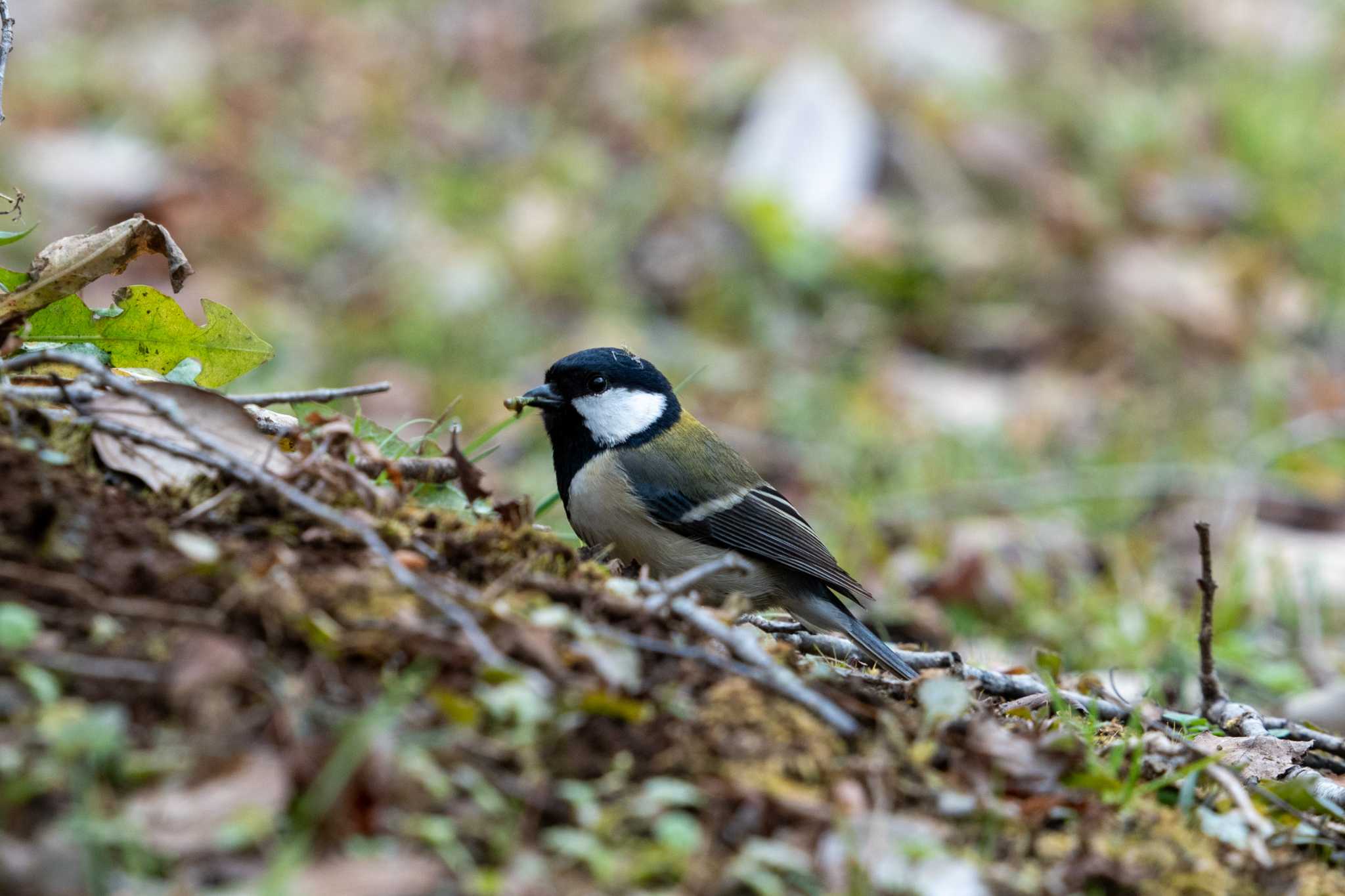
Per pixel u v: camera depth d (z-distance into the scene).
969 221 17.91
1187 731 6.54
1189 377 15.94
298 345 14.15
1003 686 6.80
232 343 6.20
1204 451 14.12
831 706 4.70
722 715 4.53
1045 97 20.58
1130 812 4.83
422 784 3.94
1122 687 9.14
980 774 4.70
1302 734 6.83
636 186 17.55
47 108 17.14
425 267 15.73
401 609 4.56
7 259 13.98
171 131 17.30
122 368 6.17
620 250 16.77
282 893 3.46
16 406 5.07
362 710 4.15
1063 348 16.47
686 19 21.31
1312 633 10.34
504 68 20.25
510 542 5.34
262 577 4.50
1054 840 4.53
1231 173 19.67
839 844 4.18
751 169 17.78
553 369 8.43
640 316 15.84
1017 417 14.84
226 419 5.34
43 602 4.24
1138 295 16.95
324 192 16.84
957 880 4.16
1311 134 20.08
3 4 6.76
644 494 8.30
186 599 4.36
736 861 4.01
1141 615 10.37
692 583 5.11
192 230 15.73
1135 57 22.50
